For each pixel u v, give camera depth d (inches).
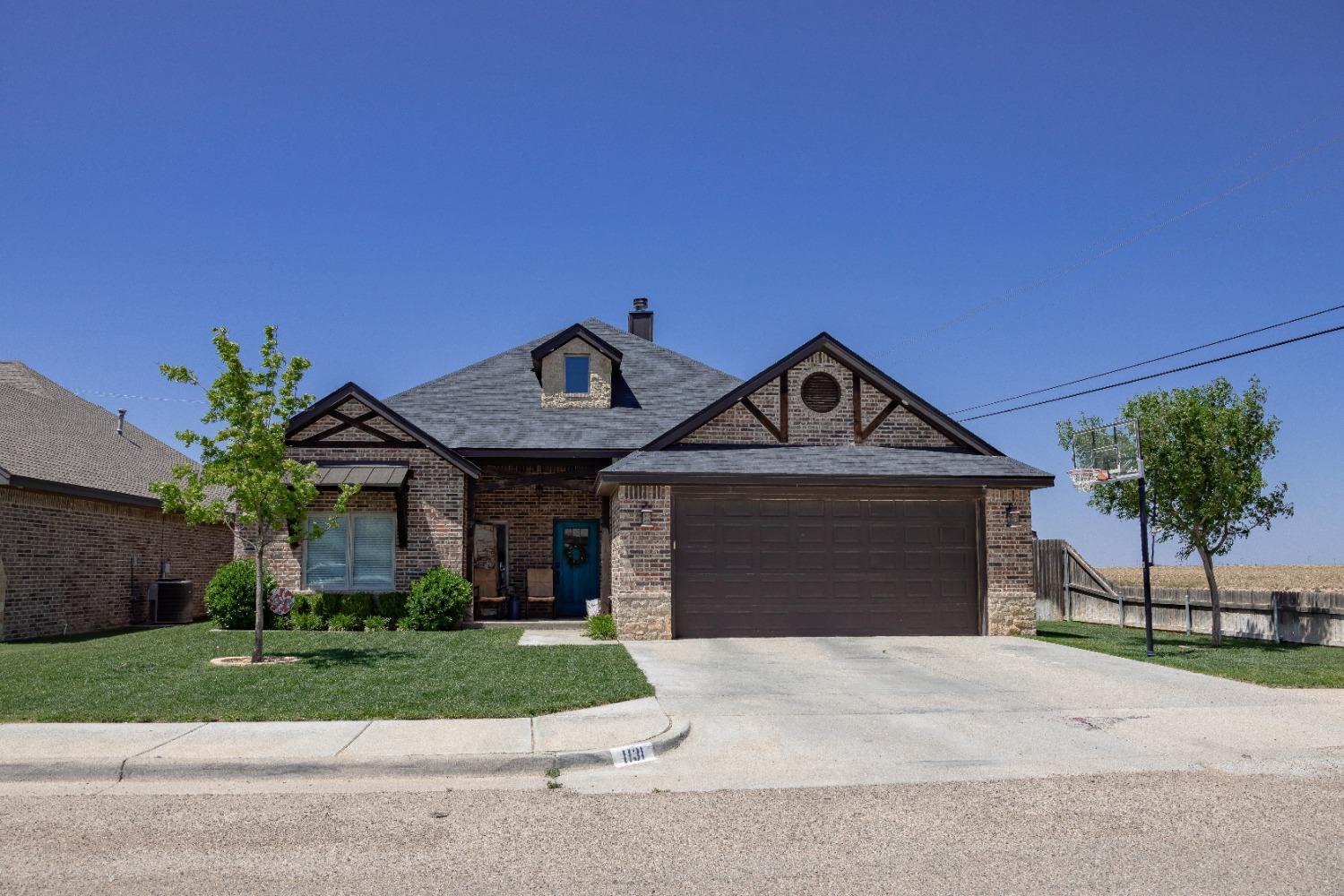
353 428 777.6
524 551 896.9
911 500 724.7
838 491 718.5
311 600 746.8
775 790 303.1
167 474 1001.5
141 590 908.6
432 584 743.7
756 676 513.0
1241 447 671.8
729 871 228.7
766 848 246.1
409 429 770.2
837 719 402.3
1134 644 677.3
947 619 717.9
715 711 416.5
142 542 912.9
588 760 331.6
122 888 215.8
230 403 534.9
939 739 370.6
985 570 719.1
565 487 826.2
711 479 692.7
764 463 717.9
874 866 231.6
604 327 1104.8
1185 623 801.6
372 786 310.2
